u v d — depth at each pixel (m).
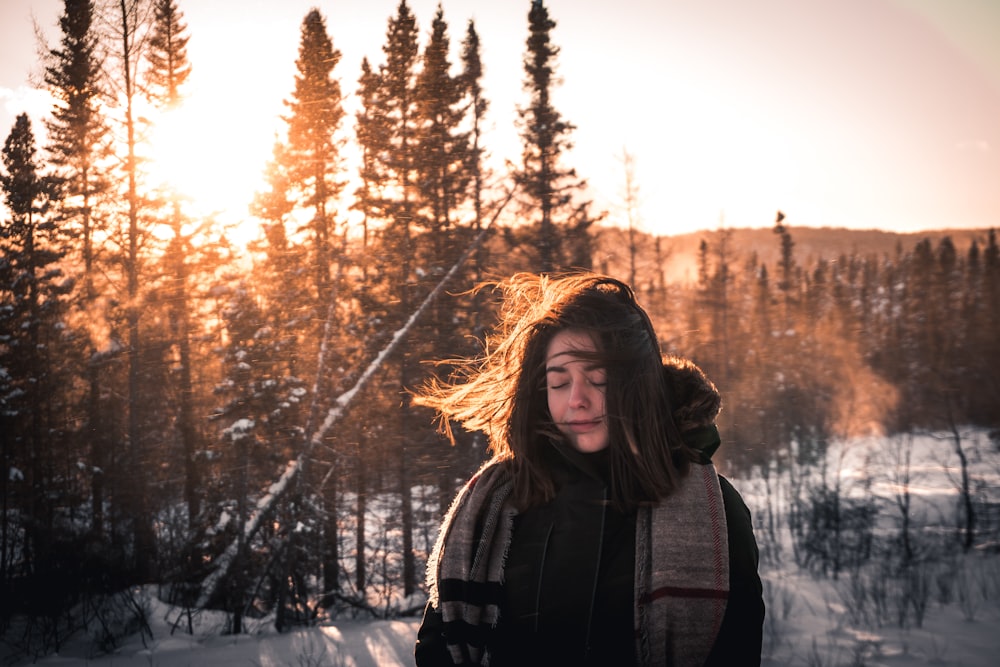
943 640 9.18
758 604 1.03
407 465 16.03
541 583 1.13
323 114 27.00
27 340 22.14
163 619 11.77
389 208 21.73
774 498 23.95
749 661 1.02
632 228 25.06
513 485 1.22
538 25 22.72
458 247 18.98
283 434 15.16
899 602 11.04
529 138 20.53
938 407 24.34
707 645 1.01
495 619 1.17
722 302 38.59
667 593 1.02
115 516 16.23
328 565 14.55
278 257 17.98
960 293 71.75
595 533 1.10
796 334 52.22
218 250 24.28
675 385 1.17
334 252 17.55
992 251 80.19
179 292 23.22
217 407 16.53
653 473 1.06
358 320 17.34
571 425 1.11
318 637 10.88
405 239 20.42
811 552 16.34
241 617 12.34
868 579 13.52
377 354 16.84
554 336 1.15
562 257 19.80
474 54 27.42
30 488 17.77
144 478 18.53
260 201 24.11
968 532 17.27
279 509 13.91
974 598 11.48
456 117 26.31
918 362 41.44
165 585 13.65
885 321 74.00
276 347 16.09
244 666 9.39
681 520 1.05
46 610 11.23
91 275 24.22
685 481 1.08
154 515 15.82
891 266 106.00
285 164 25.73
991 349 24.81
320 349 15.07
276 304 17.06
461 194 21.39
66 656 10.08
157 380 22.31
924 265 80.81
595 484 1.11
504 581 1.18
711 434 1.14
